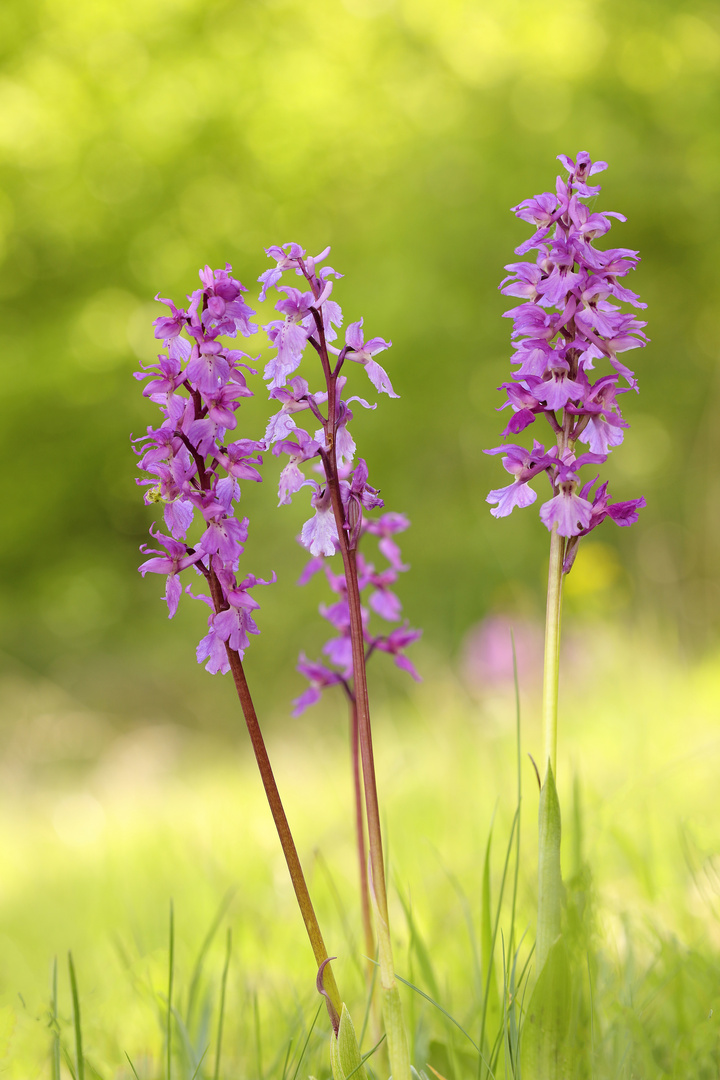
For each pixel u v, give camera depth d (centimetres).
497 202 1166
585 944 157
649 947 221
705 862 243
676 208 1109
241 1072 210
